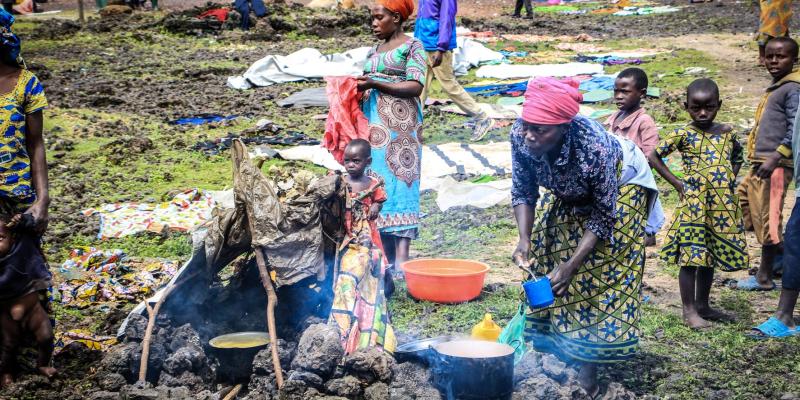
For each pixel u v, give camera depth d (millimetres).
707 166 5309
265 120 11836
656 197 4129
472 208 8281
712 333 5141
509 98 13484
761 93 13266
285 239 4430
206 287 4727
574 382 4070
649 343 5008
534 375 4160
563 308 4133
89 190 8961
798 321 5340
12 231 4312
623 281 4047
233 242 4574
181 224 7648
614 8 28219
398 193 6152
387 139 6074
